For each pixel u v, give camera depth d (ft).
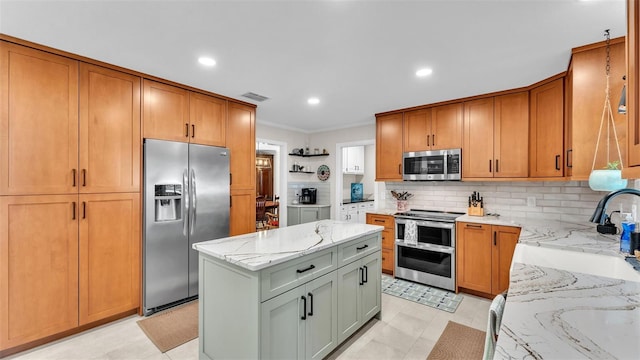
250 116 12.03
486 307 9.69
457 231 10.84
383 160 13.58
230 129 11.24
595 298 3.35
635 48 2.88
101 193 8.04
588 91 7.00
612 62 6.73
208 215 10.16
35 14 5.70
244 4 5.43
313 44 6.98
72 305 7.57
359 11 5.65
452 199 12.82
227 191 10.75
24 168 6.88
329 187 17.78
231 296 5.66
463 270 10.70
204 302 6.33
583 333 2.54
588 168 7.00
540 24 6.04
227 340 5.77
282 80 9.36
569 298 3.36
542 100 9.43
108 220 8.17
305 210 17.17
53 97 7.26
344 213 18.02
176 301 9.46
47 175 7.18
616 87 6.71
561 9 5.51
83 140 7.72
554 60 7.80
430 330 8.23
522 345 2.33
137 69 8.48
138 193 8.73
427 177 12.15
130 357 6.94
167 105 9.38
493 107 10.71
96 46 7.08
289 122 15.98
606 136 6.80
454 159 11.47
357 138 16.49
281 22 6.04
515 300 3.31
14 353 6.91
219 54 7.52
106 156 8.12
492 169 10.71
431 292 10.91
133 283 8.64
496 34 6.47
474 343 7.59
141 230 8.80
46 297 7.18
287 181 17.51
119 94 8.35
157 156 8.92
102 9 5.56
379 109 13.06
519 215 11.23
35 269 7.03
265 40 6.80
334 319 6.92
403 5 5.45
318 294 6.46
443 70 8.55
